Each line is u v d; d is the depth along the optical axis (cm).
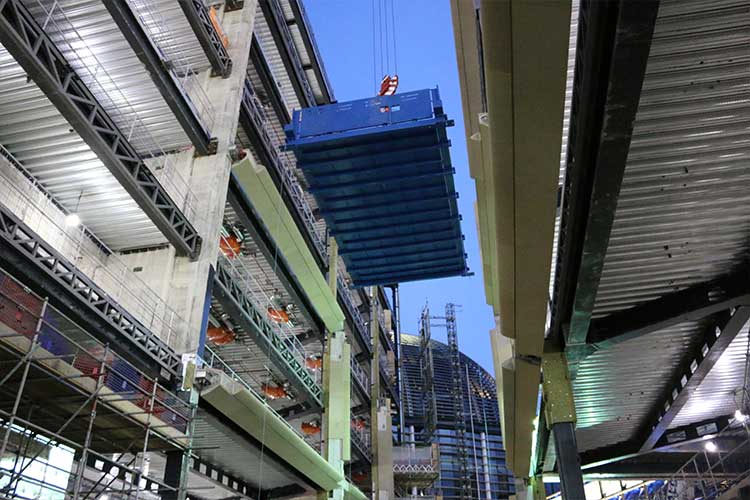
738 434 3014
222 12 2817
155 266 2047
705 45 1070
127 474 2102
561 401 1684
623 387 2466
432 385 7419
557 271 1534
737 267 1642
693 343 2109
